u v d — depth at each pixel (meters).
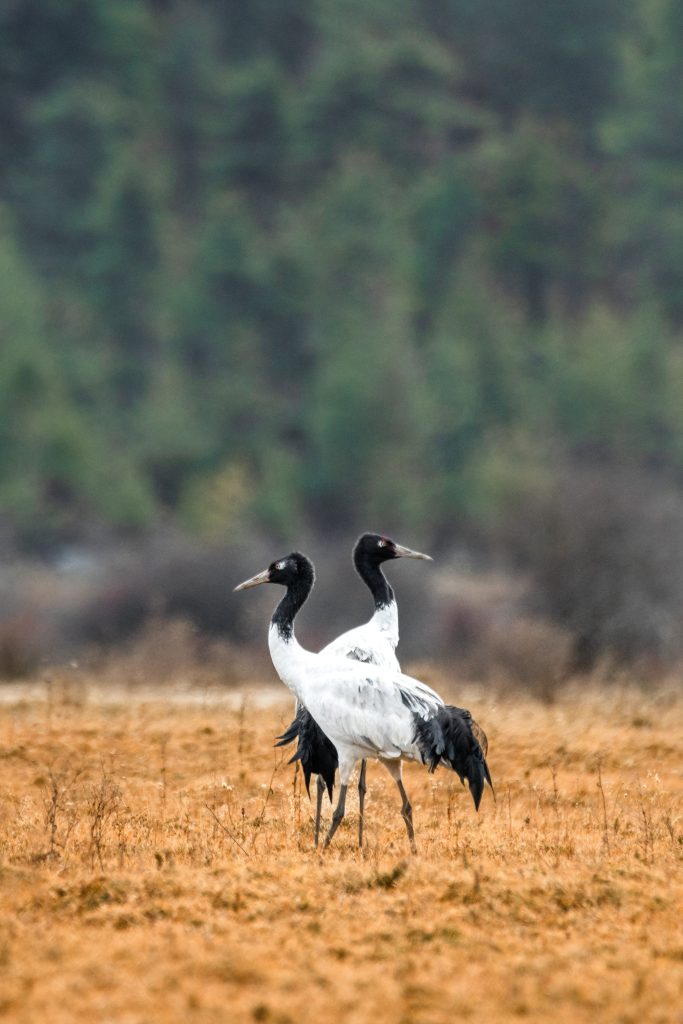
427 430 79.94
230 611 37.28
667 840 11.62
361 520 75.19
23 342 79.50
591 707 20.56
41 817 12.39
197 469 82.25
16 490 70.31
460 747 11.44
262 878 10.05
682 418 77.31
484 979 8.13
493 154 99.94
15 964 8.27
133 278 95.06
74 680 24.53
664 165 98.25
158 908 9.31
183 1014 7.57
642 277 96.62
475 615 35.56
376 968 8.27
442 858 10.85
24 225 99.12
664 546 31.67
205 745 16.14
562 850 11.23
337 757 12.02
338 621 38.00
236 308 90.88
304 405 86.62
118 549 55.03
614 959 8.46
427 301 94.81
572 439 78.38
